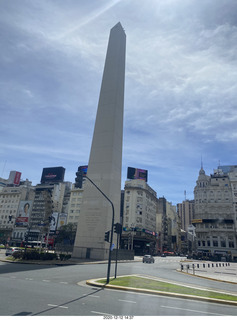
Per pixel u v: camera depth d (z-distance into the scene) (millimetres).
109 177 41594
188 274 25562
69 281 14875
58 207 111000
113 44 51312
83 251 38875
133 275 19344
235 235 88750
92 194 41938
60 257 30922
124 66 52500
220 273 28766
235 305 10781
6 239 102938
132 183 99562
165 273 24203
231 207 94812
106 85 48250
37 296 9711
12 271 18062
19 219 106125
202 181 104188
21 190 113250
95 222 40094
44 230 39562
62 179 118625
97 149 44344
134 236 86812
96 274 19141
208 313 8875
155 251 104000
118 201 43656
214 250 89875
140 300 10414
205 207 98688
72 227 89812
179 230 151250
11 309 7574
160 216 119625
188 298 11570
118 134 46062
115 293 11766
